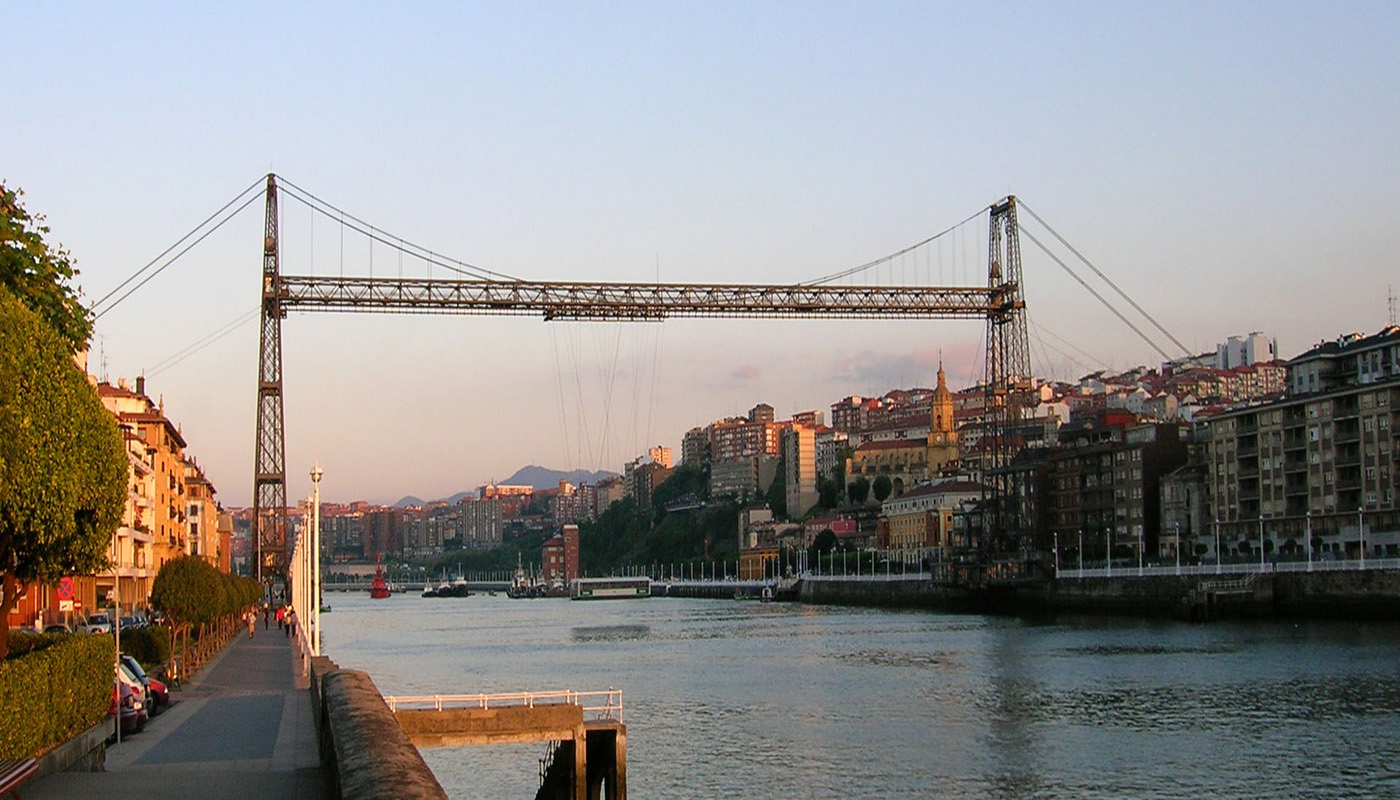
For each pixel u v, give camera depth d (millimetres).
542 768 58281
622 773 51062
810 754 69062
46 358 27406
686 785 61281
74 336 36469
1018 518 192750
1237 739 70750
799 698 93562
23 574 29391
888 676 107500
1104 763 65188
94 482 28828
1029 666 110938
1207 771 62750
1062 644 132750
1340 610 140625
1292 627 137000
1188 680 95625
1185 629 144500
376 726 21688
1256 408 186125
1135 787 59750
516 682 107812
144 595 140750
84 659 29969
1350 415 170875
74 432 27734
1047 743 71188
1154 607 166500
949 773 63438
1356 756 65375
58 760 28203
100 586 122125
